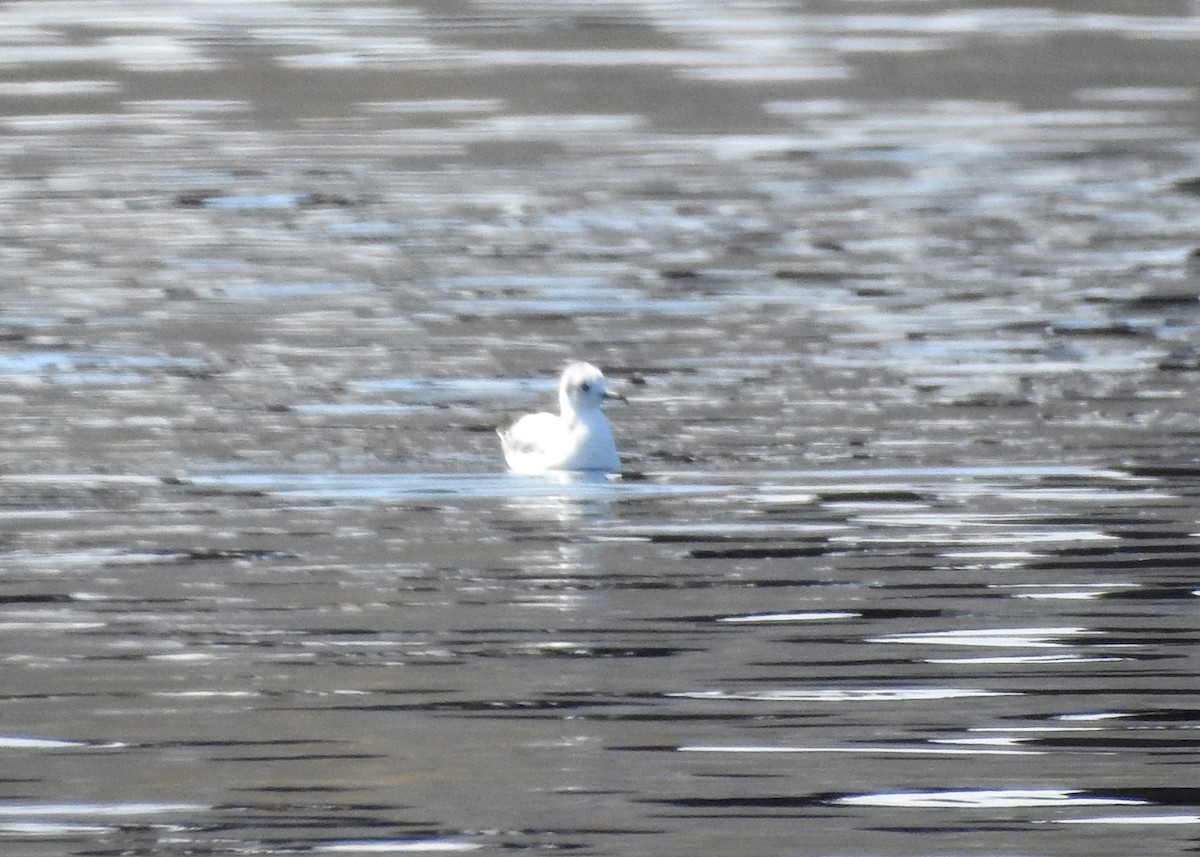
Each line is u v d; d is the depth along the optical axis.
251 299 27.78
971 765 13.48
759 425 21.98
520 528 18.53
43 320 26.53
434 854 12.20
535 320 26.69
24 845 12.34
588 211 33.44
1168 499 19.25
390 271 29.45
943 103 42.81
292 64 45.91
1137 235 31.70
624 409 22.62
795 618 16.14
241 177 35.97
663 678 14.92
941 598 16.59
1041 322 26.48
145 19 50.78
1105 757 13.58
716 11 52.78
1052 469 20.27
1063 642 15.59
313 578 17.12
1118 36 49.69
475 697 14.59
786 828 12.59
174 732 13.96
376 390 23.44
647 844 12.38
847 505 19.19
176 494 19.58
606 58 46.94
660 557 17.70
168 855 12.21
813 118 41.31
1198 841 12.42
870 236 31.72
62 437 21.50
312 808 12.85
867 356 24.84
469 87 43.88
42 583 16.98
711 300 27.75
